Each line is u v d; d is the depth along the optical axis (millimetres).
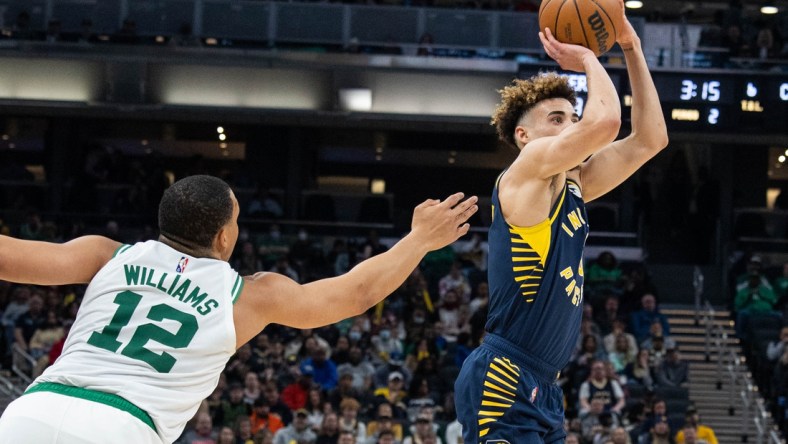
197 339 3291
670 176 24953
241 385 15016
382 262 3547
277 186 25047
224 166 25844
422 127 22125
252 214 23188
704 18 26688
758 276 20328
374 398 15398
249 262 20156
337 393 15234
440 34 20172
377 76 20125
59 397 3170
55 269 3344
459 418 4434
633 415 15234
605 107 4000
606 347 17094
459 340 17047
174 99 20281
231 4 20219
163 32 20203
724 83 18375
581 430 14570
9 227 22172
